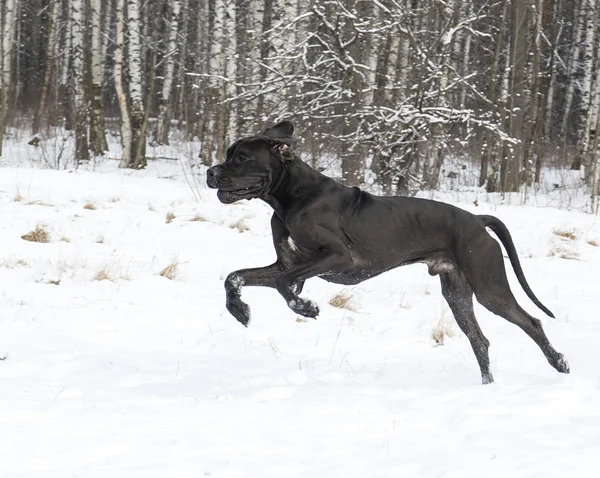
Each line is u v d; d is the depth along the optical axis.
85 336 8.97
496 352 9.22
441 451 5.77
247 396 7.14
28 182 18.69
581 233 17.17
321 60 20.33
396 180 20.09
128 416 6.40
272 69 19.78
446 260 7.74
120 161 28.38
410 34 19.44
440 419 6.57
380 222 7.39
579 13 34.84
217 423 6.33
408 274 13.30
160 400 6.96
